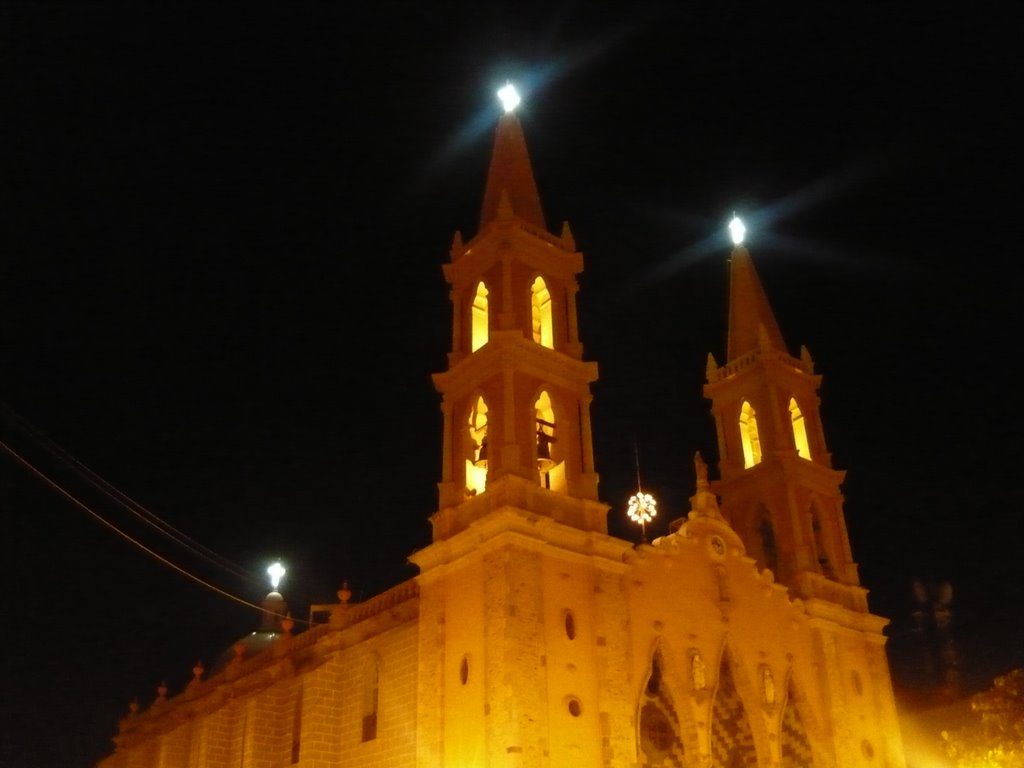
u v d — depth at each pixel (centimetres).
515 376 4300
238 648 5825
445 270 4847
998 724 4216
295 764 4756
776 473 5294
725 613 4559
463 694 3850
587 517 4219
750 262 6156
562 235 4853
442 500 4325
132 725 6894
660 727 4156
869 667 5066
